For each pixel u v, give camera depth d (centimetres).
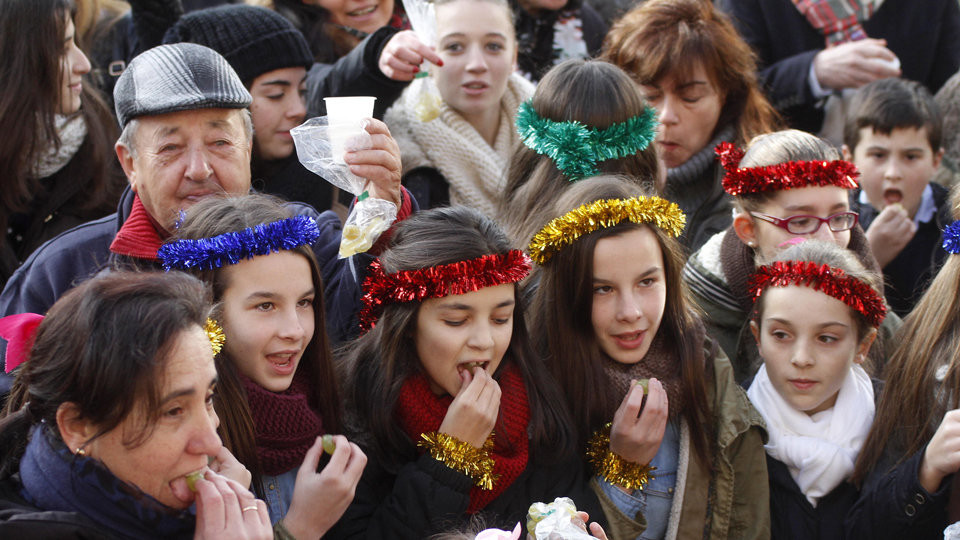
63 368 189
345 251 251
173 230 263
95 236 282
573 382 271
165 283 200
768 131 401
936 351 288
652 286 268
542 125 320
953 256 295
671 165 389
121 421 188
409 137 372
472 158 368
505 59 379
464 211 258
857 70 438
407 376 254
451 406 246
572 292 268
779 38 473
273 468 234
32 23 317
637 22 393
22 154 319
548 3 452
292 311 232
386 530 238
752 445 281
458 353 246
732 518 277
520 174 329
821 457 278
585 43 462
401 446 254
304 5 409
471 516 250
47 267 277
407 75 340
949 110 461
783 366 284
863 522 275
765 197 319
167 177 259
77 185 341
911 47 476
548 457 261
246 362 230
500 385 261
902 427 285
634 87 326
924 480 266
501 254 249
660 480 279
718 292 327
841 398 289
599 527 227
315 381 247
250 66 341
